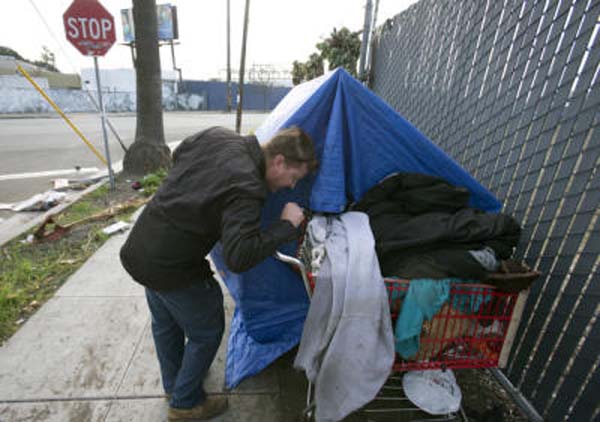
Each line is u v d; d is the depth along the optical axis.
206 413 2.04
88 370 2.37
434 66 3.81
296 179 1.62
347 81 1.90
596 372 1.78
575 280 1.90
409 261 1.81
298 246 2.15
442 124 3.53
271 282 2.16
